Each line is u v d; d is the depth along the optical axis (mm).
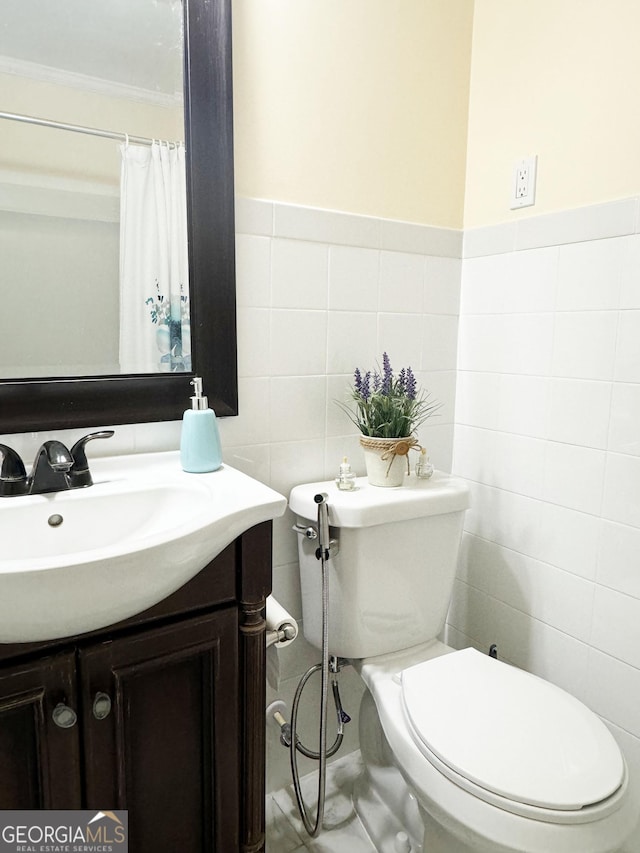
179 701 885
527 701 1047
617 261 1182
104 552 682
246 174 1189
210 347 1159
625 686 1236
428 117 1415
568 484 1313
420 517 1248
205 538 774
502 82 1388
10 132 980
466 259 1518
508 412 1439
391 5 1321
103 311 1075
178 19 1078
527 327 1375
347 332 1362
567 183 1267
